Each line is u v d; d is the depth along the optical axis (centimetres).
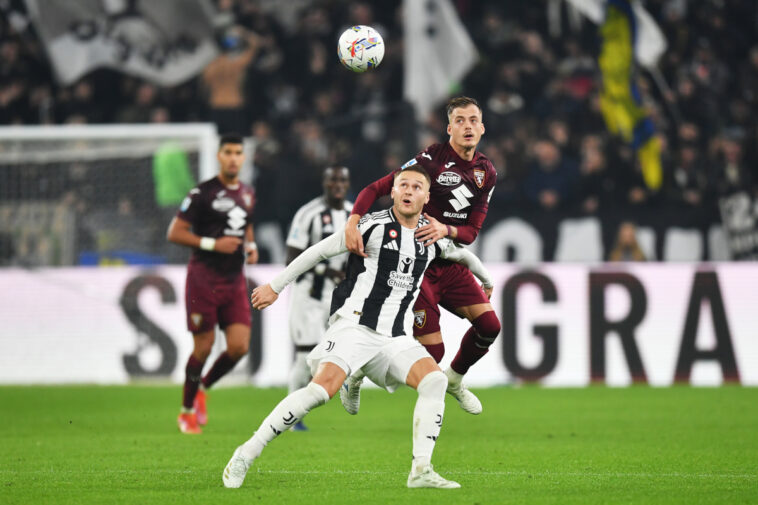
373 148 6069
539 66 6306
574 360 4775
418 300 2409
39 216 5281
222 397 4300
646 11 6481
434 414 1886
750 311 4741
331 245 1944
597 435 2997
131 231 5325
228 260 3206
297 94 6500
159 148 5238
